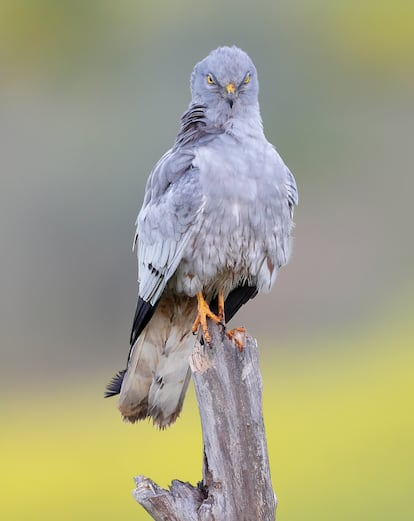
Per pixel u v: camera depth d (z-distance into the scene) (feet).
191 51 69.67
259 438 22.00
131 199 65.16
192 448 47.60
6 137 70.03
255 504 21.76
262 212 25.32
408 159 74.08
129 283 64.03
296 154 71.72
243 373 22.18
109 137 67.92
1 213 65.26
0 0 78.95
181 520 21.42
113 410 56.29
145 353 26.37
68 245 64.80
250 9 71.67
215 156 25.18
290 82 73.31
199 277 25.79
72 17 82.23
